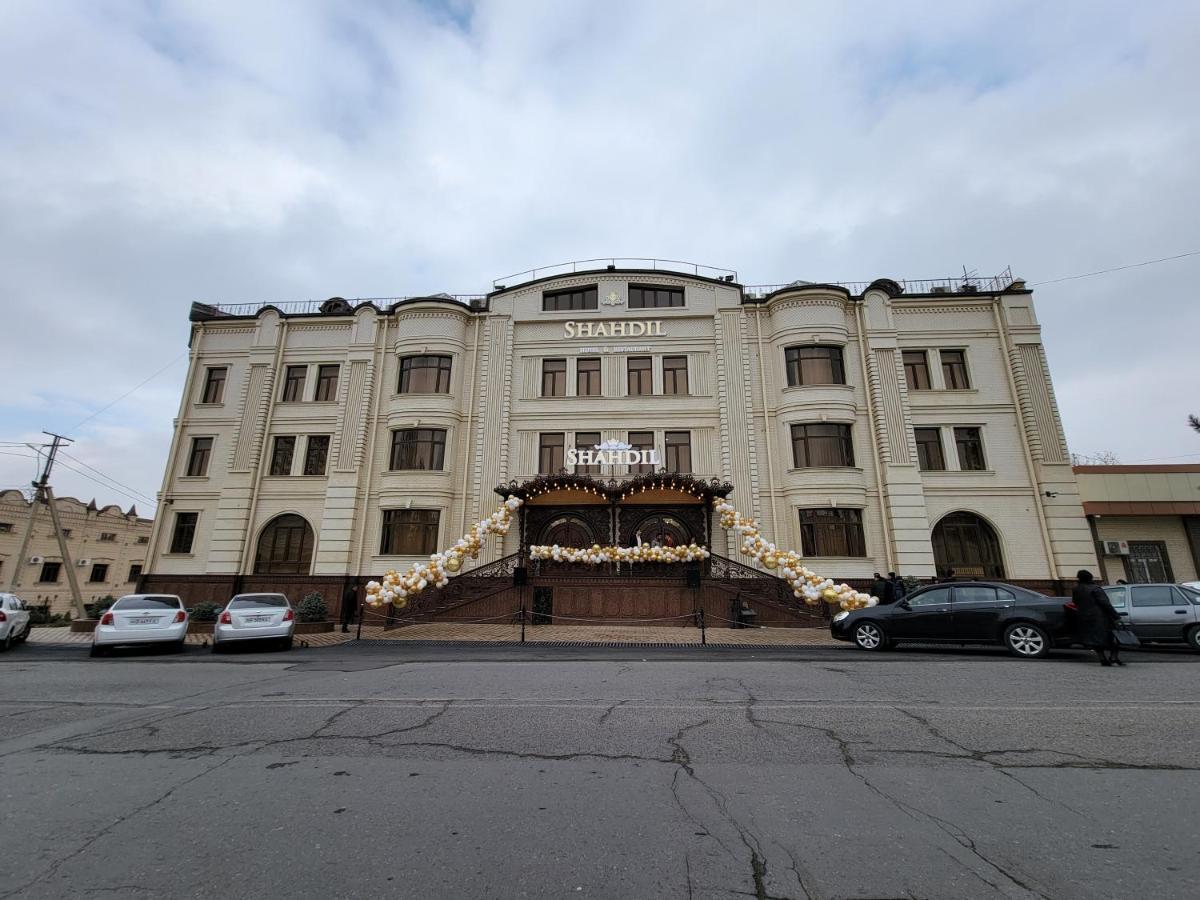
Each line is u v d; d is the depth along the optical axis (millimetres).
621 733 5883
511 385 24031
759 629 17734
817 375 22500
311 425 24250
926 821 3793
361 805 4129
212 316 26312
